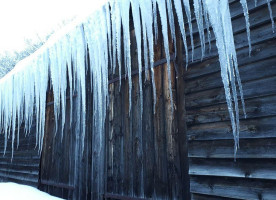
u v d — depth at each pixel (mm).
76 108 4293
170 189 2508
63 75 3791
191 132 2340
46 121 5289
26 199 4148
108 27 2957
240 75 2045
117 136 3342
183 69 2547
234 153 1955
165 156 2639
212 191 2076
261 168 1806
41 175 5066
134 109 3168
